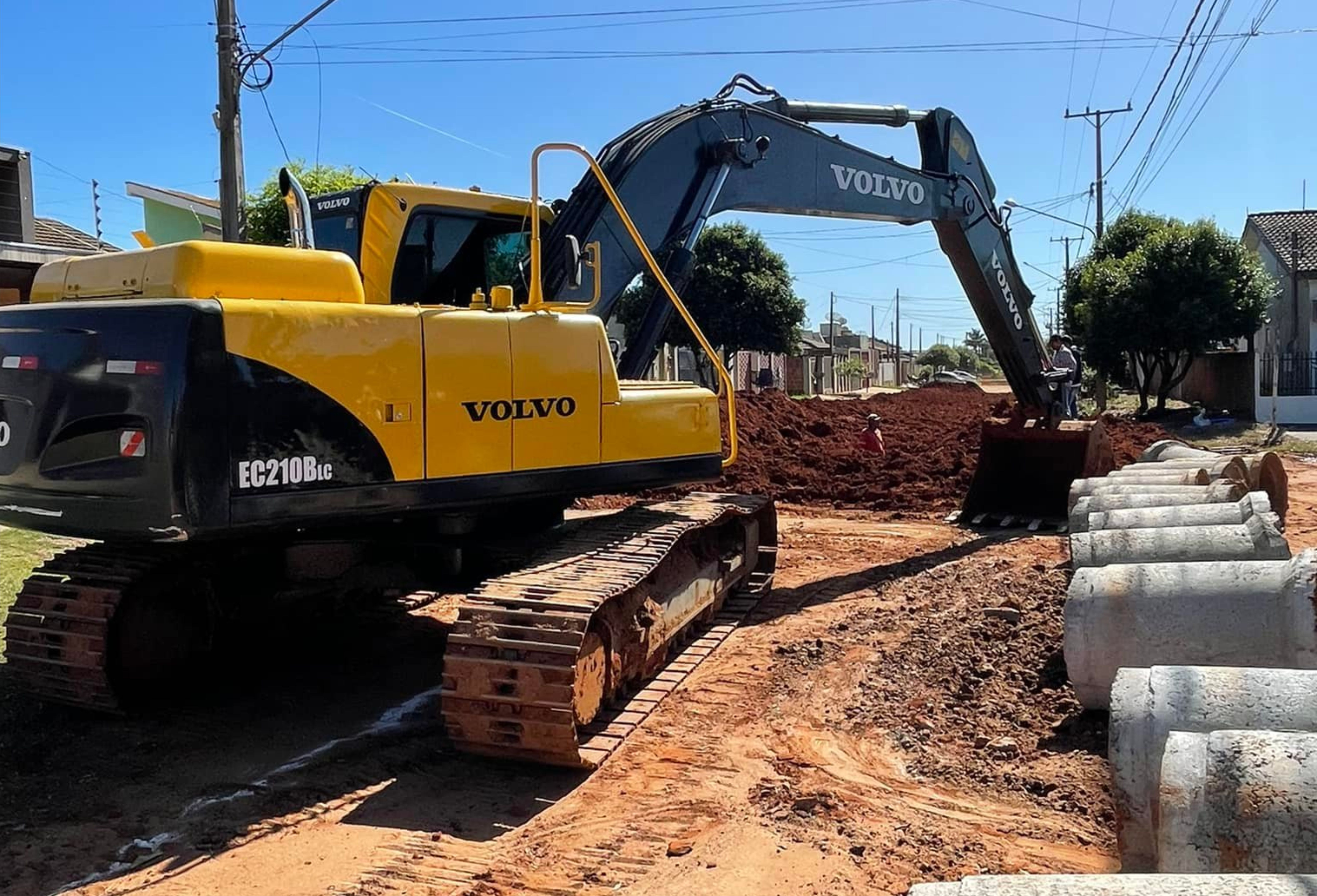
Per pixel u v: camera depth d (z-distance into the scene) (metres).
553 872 4.55
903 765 5.65
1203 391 32.88
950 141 11.55
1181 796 3.38
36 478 5.52
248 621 7.00
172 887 4.43
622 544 6.82
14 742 6.04
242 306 5.25
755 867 4.53
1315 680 4.19
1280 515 10.27
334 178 19.86
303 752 5.98
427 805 5.28
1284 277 34.22
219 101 15.49
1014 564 10.25
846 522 13.66
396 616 8.85
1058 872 4.43
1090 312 29.39
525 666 5.31
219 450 5.12
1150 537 7.21
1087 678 5.98
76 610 6.18
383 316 5.72
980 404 31.12
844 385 72.44
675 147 8.62
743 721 6.35
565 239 6.82
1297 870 3.15
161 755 5.91
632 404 7.04
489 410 6.16
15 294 16.77
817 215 10.04
